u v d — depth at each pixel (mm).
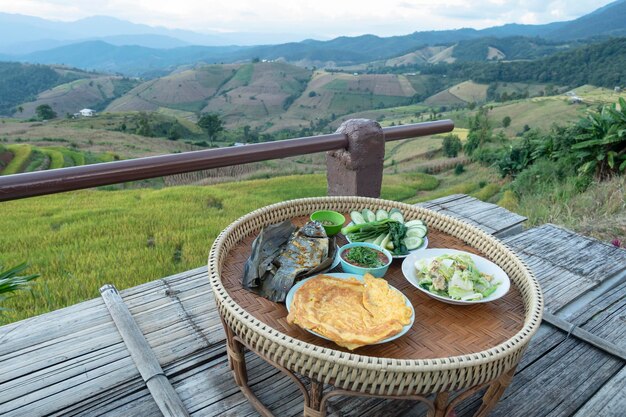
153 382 1469
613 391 1511
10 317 2545
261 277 1302
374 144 2369
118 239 3875
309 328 1060
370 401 1438
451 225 1804
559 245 2617
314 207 1922
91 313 1868
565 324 1835
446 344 1131
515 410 1427
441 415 1100
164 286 2072
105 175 1598
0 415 1346
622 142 5559
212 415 1382
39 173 1479
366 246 1518
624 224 3543
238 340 1223
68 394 1442
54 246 3723
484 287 1335
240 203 5863
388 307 1178
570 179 5898
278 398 1448
